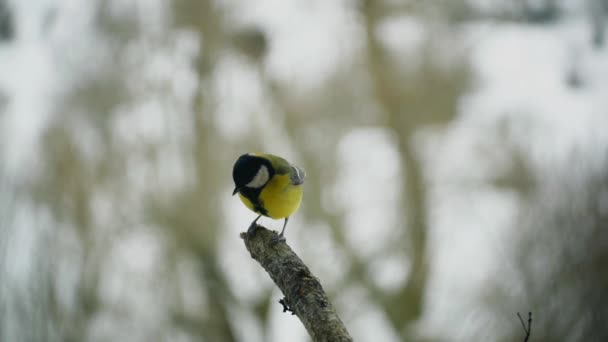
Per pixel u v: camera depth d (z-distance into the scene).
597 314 6.14
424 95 14.83
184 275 12.61
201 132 13.51
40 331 8.36
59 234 9.98
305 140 14.67
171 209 12.75
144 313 11.49
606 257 6.38
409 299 13.01
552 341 6.23
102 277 10.74
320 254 13.97
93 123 12.83
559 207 7.15
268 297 13.12
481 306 8.50
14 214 9.26
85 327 9.39
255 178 5.48
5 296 8.29
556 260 6.71
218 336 12.38
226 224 13.64
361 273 13.74
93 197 11.63
